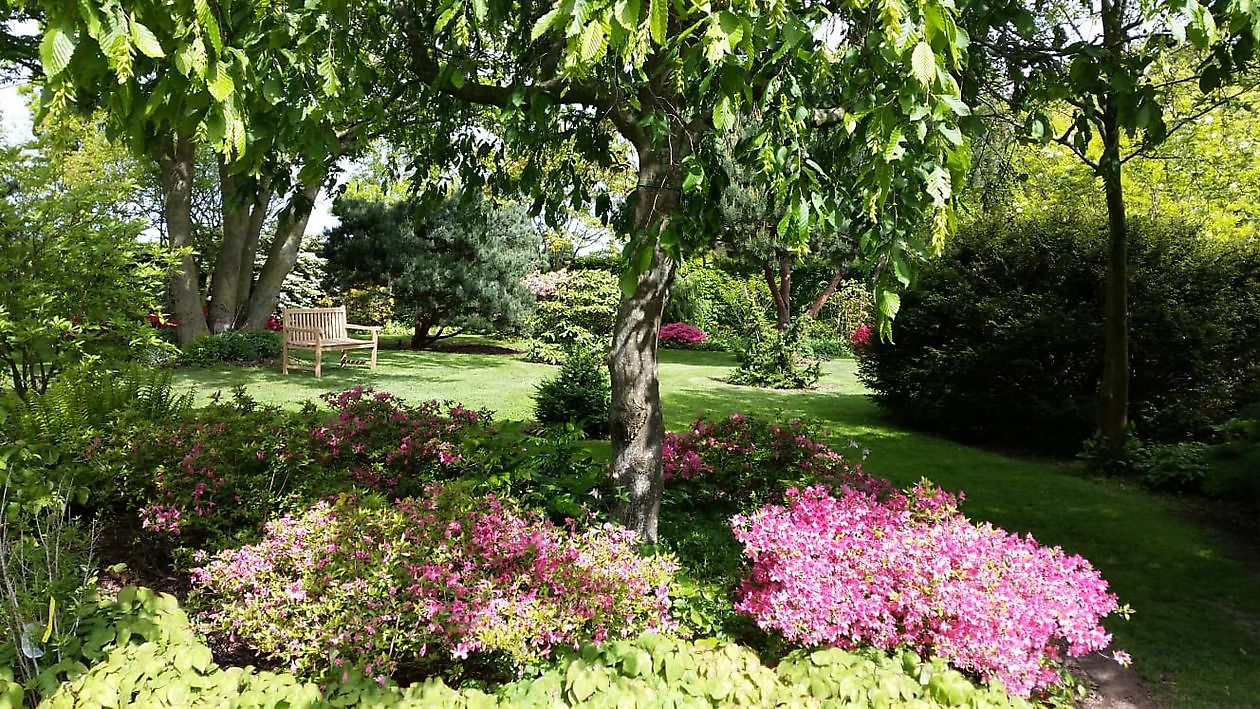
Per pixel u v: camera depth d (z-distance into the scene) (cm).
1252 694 262
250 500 311
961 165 162
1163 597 347
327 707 174
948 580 229
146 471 322
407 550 232
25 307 387
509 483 315
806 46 203
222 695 178
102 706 169
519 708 177
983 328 689
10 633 195
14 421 346
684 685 186
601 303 1328
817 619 224
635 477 312
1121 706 255
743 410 833
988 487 534
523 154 416
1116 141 350
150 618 210
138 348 463
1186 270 659
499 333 1376
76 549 274
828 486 354
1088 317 665
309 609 217
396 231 1291
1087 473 583
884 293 179
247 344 1012
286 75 210
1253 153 877
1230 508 491
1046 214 742
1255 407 493
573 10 119
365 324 1441
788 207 189
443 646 216
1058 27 360
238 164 200
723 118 167
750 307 1555
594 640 221
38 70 489
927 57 134
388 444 375
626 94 275
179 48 128
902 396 769
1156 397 658
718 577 307
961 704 193
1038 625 219
